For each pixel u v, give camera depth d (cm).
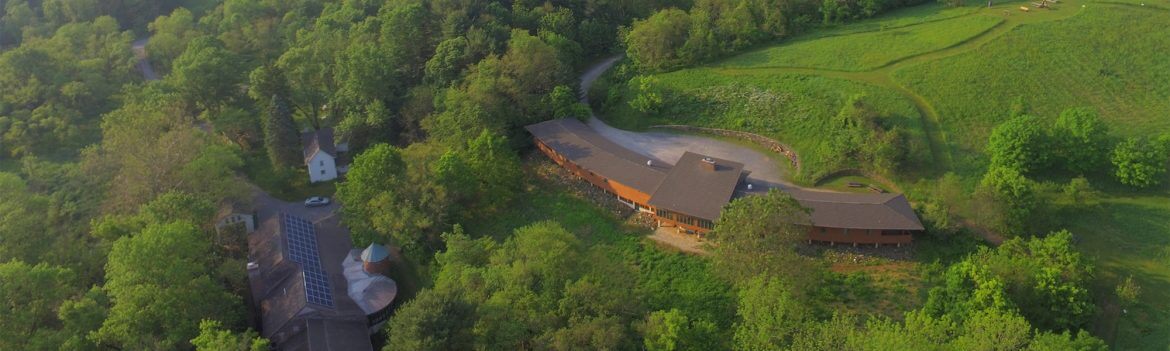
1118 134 11706
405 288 11494
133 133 12838
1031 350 7138
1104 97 12662
